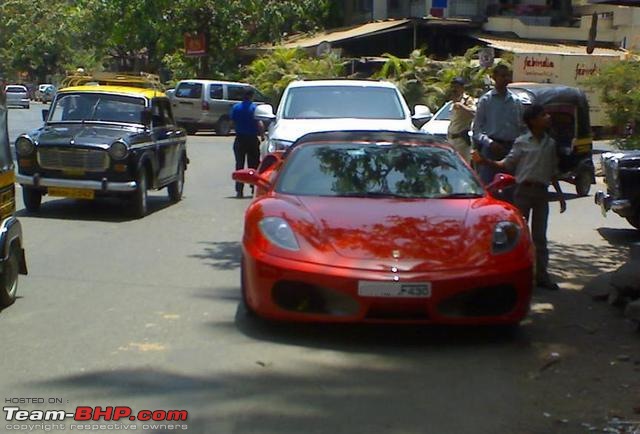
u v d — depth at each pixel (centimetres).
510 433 537
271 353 684
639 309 759
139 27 4488
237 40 4438
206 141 3325
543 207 914
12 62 7688
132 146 1391
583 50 3672
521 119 997
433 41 3991
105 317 786
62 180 1389
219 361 663
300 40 4397
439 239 716
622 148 2303
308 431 532
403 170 831
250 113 1678
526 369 663
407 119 1380
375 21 4247
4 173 808
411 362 671
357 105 1406
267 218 743
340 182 815
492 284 699
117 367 646
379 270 687
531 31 3934
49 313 798
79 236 1224
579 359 690
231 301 848
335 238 714
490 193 857
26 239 1191
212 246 1156
